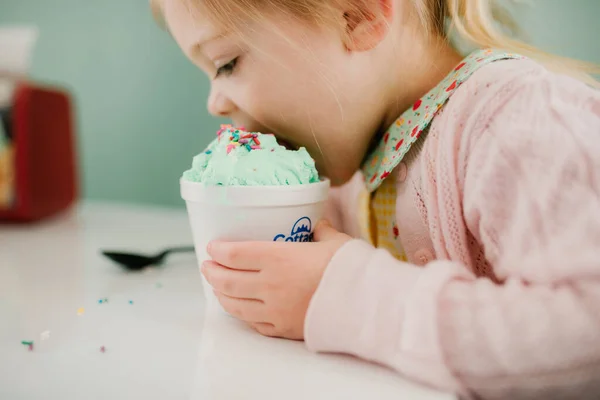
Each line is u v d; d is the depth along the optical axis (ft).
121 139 3.92
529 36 2.55
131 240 2.85
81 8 3.87
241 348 1.35
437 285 1.23
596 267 1.16
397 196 1.81
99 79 3.90
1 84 3.17
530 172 1.30
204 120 3.62
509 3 2.42
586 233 1.19
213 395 1.10
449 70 1.83
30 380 1.16
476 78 1.58
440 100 1.65
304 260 1.36
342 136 1.76
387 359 1.21
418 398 1.11
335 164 1.90
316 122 1.71
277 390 1.12
